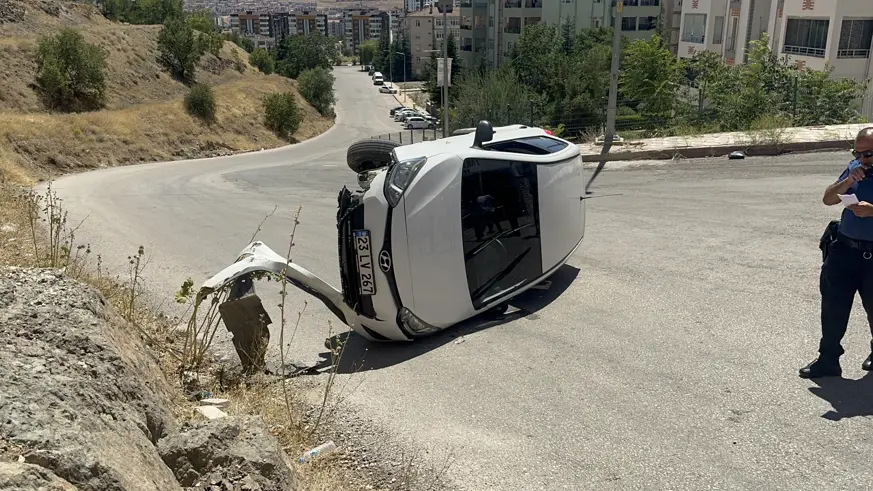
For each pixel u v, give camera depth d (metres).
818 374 4.79
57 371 3.27
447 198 6.09
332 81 81.25
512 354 5.64
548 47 64.75
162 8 93.44
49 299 4.19
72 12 68.44
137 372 3.94
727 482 3.69
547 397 4.80
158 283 8.42
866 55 34.28
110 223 12.80
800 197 10.18
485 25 85.69
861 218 4.42
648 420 4.39
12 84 43.88
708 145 14.55
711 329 5.80
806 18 35.84
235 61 75.69
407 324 5.96
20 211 11.41
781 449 3.96
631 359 5.34
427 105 85.00
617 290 7.01
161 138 43.50
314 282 5.97
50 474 2.20
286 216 13.29
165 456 3.14
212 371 5.39
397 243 5.79
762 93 20.33
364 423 4.59
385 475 3.93
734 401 4.56
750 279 6.98
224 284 5.46
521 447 4.16
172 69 62.34
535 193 6.82
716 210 9.91
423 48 134.75
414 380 5.28
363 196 5.88
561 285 7.34
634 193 11.61
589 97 45.47
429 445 4.25
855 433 4.07
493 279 6.52
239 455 3.23
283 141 58.38
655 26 78.81
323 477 3.79
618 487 3.71
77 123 36.53
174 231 11.97
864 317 5.73
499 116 36.06
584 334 5.94
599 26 74.50
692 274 7.29
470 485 3.80
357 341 6.45
